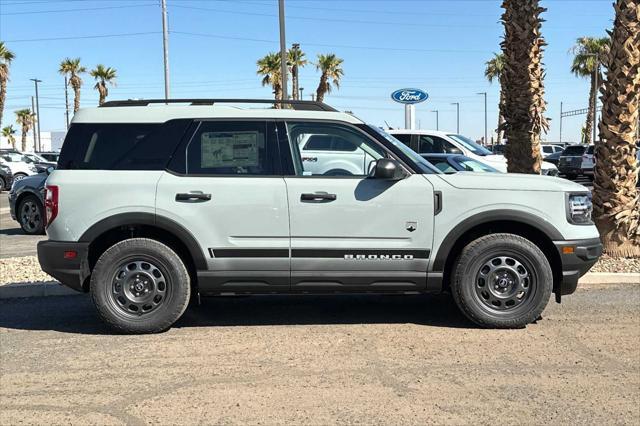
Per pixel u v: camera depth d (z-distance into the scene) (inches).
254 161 224.1
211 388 174.4
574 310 253.3
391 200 219.5
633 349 205.0
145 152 224.5
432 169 229.5
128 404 164.4
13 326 240.8
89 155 224.7
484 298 224.8
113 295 222.1
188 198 219.3
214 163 224.2
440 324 235.9
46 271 223.6
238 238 220.4
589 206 230.5
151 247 220.5
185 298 223.9
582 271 225.6
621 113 339.9
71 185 220.2
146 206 218.7
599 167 351.3
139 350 208.5
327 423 151.9
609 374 183.3
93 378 183.3
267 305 270.4
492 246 220.5
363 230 219.8
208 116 227.3
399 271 221.8
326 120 228.2
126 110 229.3
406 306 266.4
